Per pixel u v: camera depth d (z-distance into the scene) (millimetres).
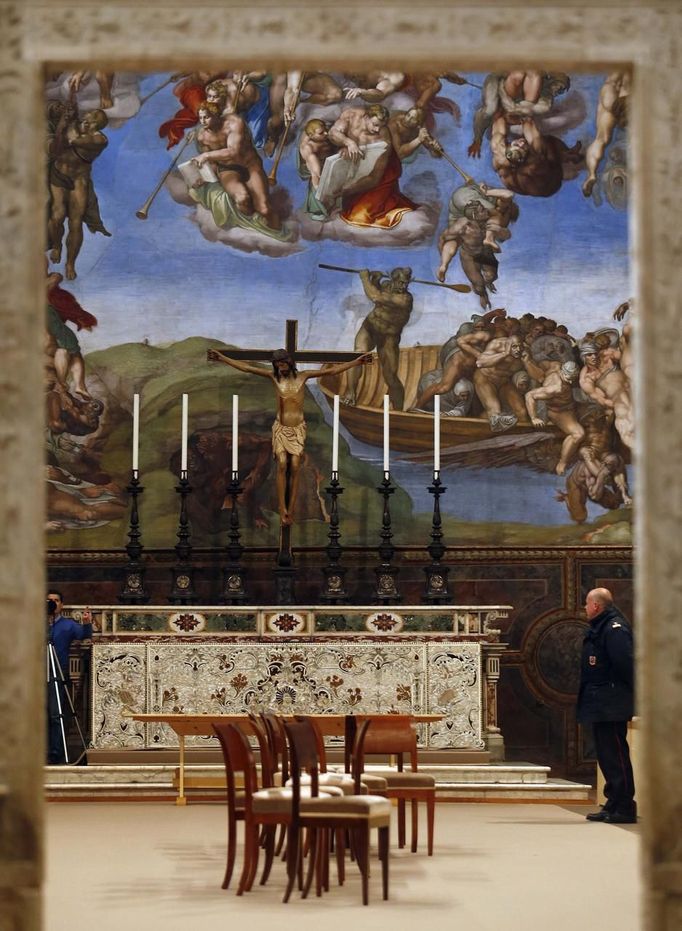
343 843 8445
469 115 16109
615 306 15875
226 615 13805
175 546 15500
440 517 15102
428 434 15719
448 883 8398
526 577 15508
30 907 4625
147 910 7469
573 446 15672
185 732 12289
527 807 12883
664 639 4688
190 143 16094
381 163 16078
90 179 16016
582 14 4824
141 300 15930
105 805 12867
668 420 4730
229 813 8281
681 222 4773
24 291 4723
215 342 15898
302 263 16000
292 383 14531
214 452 15719
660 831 4656
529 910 7461
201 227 16031
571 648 15445
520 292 15914
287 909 7488
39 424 4719
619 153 16031
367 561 15555
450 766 13398
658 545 4707
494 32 4820
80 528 15602
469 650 13703
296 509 15617
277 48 4801
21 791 4637
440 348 15852
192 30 4797
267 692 13633
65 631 14195
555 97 16078
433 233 16000
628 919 7207
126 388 15812
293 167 16094
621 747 11844
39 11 4785
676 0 4820
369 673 13656
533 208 15984
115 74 16109
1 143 4754
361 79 16125
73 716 14289
